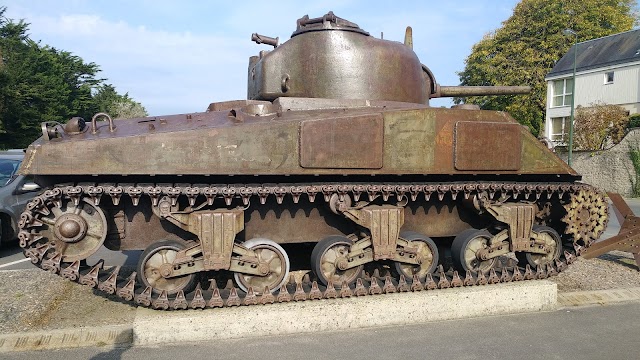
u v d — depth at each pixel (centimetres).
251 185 698
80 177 664
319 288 756
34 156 619
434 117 762
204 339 658
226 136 670
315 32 892
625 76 4147
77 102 5988
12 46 5303
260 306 698
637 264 1073
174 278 701
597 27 4909
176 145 654
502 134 797
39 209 636
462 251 830
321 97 875
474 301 763
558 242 887
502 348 631
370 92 885
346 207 734
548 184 841
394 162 743
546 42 4916
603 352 620
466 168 777
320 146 702
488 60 5038
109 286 664
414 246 790
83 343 641
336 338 666
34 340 641
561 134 4616
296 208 803
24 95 4656
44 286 920
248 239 789
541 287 796
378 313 718
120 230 722
